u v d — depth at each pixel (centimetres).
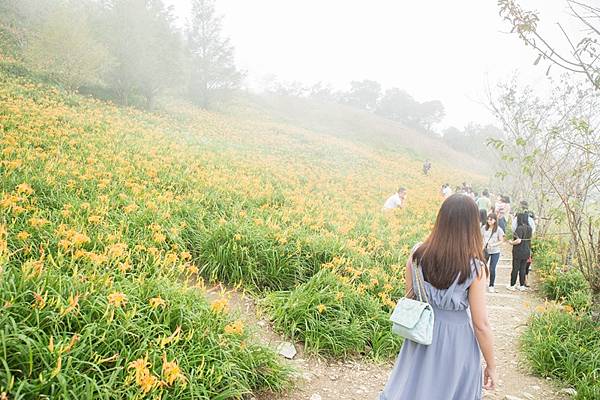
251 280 559
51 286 329
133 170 822
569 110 1100
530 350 498
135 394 271
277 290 572
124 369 293
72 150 839
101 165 755
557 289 790
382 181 1984
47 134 898
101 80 2145
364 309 522
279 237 627
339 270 627
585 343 489
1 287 296
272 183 1166
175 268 491
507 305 763
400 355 287
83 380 265
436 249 261
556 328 524
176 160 1033
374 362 459
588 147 618
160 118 1927
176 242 564
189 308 379
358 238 799
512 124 1355
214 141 1716
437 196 1891
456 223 256
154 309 350
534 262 1037
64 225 450
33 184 589
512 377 468
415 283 273
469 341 266
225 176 977
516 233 852
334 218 938
